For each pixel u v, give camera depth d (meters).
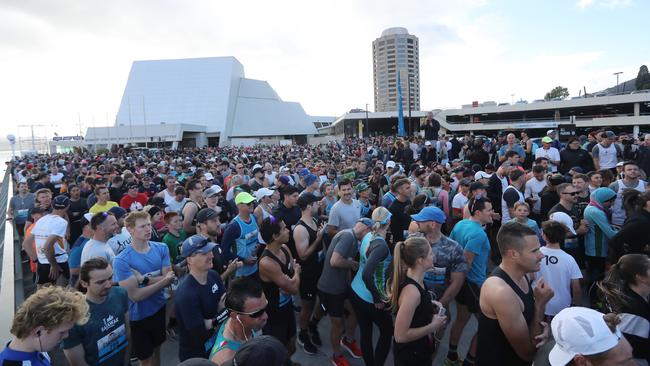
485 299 2.62
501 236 2.66
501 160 9.62
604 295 3.16
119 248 5.02
